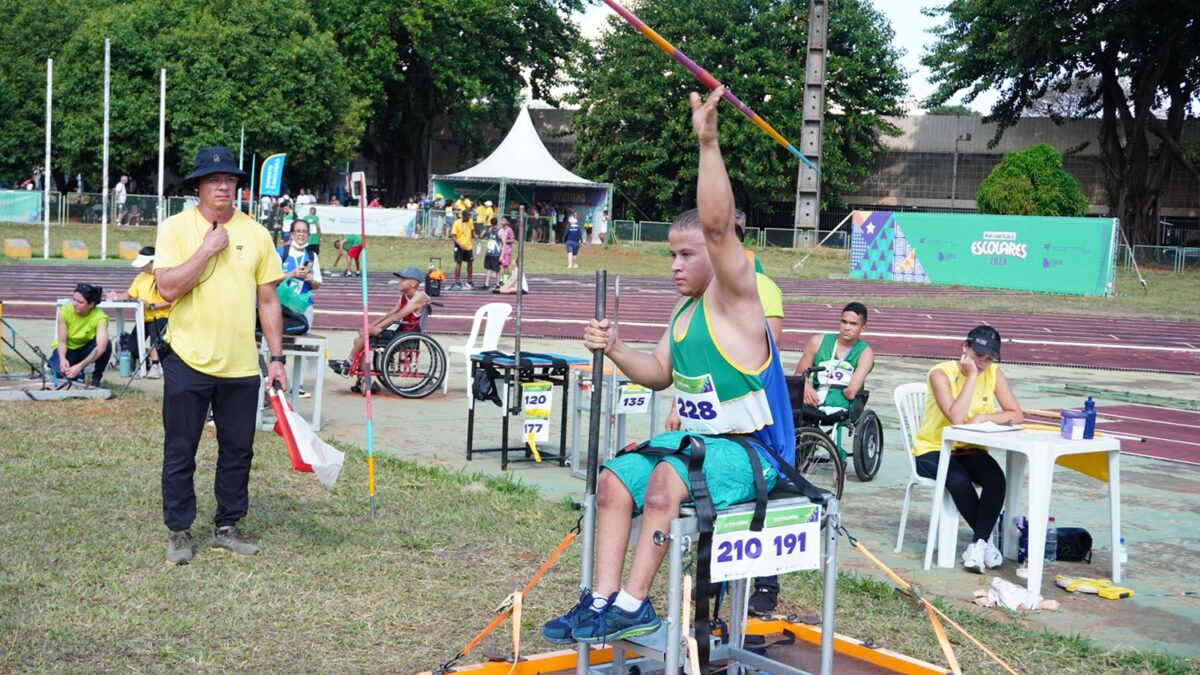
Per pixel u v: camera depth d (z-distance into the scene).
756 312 4.32
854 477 9.86
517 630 4.65
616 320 4.60
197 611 5.53
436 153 61.50
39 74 44.94
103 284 26.41
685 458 4.16
